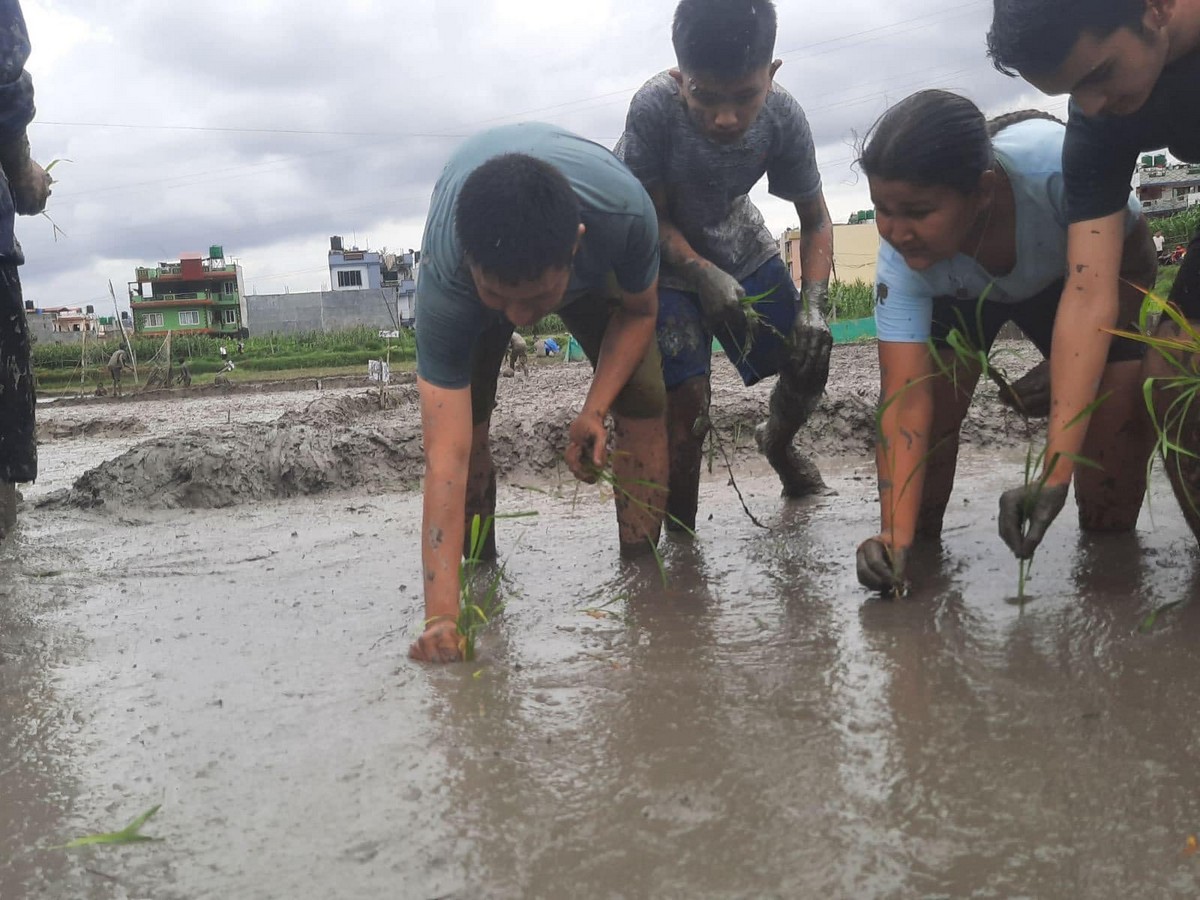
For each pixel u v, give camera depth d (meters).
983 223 2.64
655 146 3.33
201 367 37.81
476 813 1.65
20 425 3.96
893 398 2.70
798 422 3.97
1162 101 2.24
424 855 1.54
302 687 2.29
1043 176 2.64
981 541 3.23
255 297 63.78
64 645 2.74
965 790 1.63
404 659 2.43
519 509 4.51
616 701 2.07
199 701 2.25
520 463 5.62
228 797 1.77
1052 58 2.01
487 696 2.13
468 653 2.40
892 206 2.41
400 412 10.81
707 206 3.47
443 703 2.11
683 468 3.61
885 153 2.36
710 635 2.48
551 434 5.71
